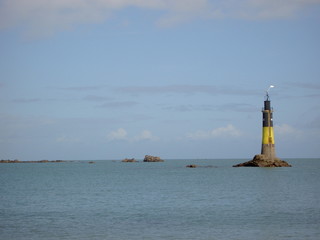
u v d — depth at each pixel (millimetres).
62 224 76500
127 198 116812
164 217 83500
